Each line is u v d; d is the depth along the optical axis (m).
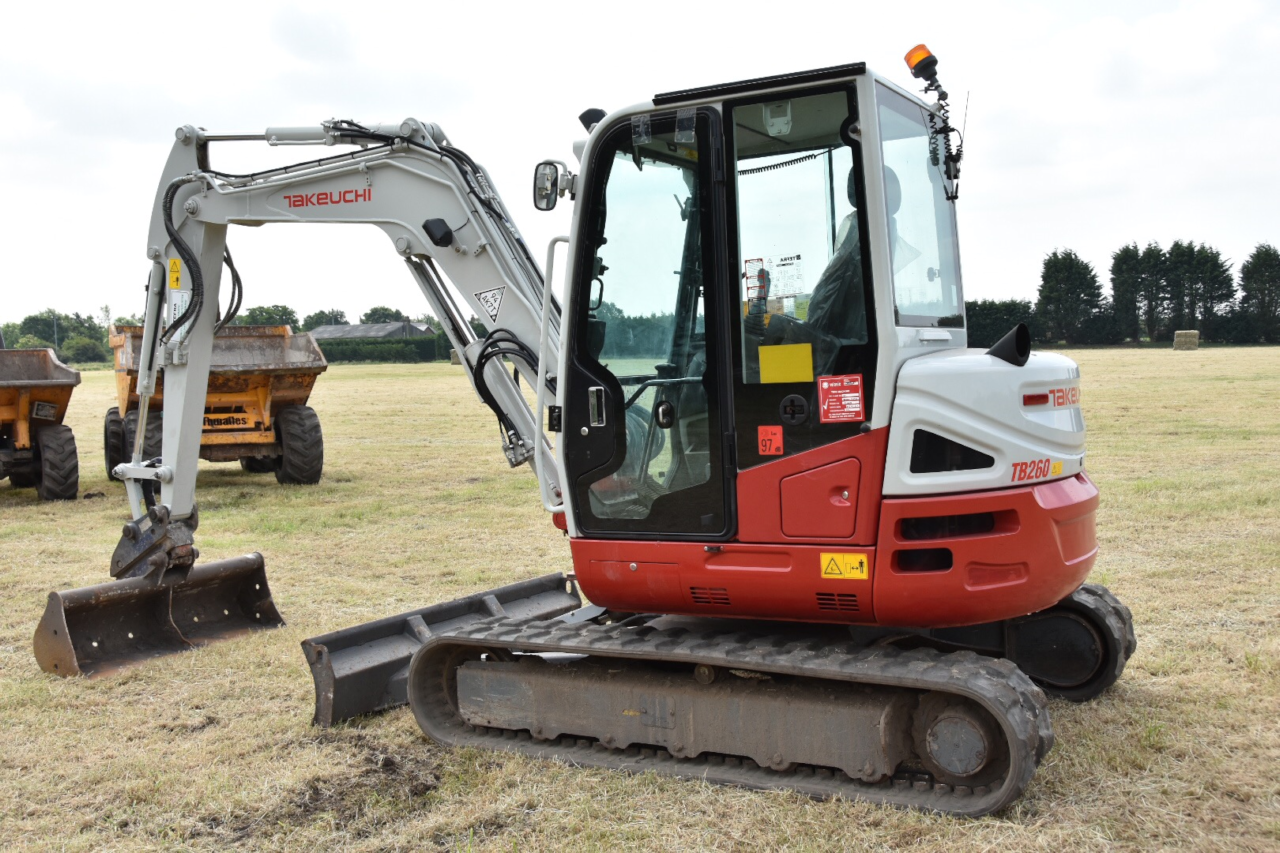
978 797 3.93
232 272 6.51
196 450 6.55
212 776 4.50
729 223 4.21
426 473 14.80
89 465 16.44
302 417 13.56
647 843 3.79
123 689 5.68
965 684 3.79
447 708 5.03
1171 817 3.85
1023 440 4.05
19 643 6.61
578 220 4.50
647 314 4.44
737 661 4.14
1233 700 5.01
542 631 4.77
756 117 4.16
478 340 5.76
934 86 4.80
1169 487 10.79
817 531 4.11
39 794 4.40
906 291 4.29
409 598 7.61
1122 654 5.05
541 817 4.04
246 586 6.91
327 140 5.90
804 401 4.12
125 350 12.99
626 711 4.52
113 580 6.52
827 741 4.11
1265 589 6.90
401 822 4.04
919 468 3.98
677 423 4.38
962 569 3.97
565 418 4.61
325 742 4.88
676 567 4.38
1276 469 11.98
